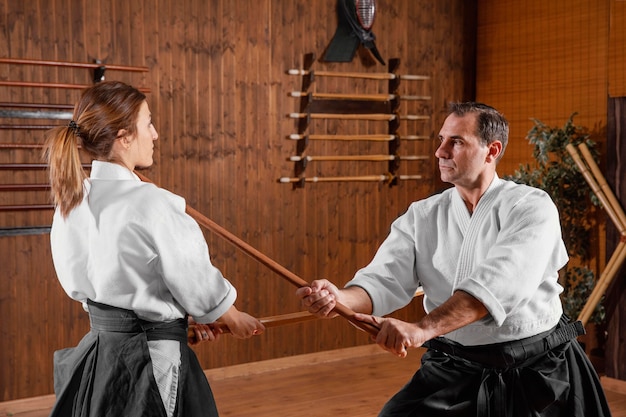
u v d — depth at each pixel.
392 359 5.46
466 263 2.18
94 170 2.02
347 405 4.41
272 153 5.11
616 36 4.61
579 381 2.16
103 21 4.48
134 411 1.90
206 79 4.85
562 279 5.04
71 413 1.99
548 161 5.48
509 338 2.10
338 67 5.36
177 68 4.74
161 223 1.93
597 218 5.13
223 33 4.89
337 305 2.09
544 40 5.52
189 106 4.79
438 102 5.86
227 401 4.48
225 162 4.93
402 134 5.68
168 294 1.98
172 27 4.71
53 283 4.40
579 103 5.30
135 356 1.92
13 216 4.27
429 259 2.28
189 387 1.98
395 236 2.35
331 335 5.43
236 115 4.96
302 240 5.27
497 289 1.96
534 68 5.60
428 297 2.33
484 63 5.96
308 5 5.21
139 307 1.92
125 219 1.92
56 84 4.31
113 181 2.00
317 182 5.32
